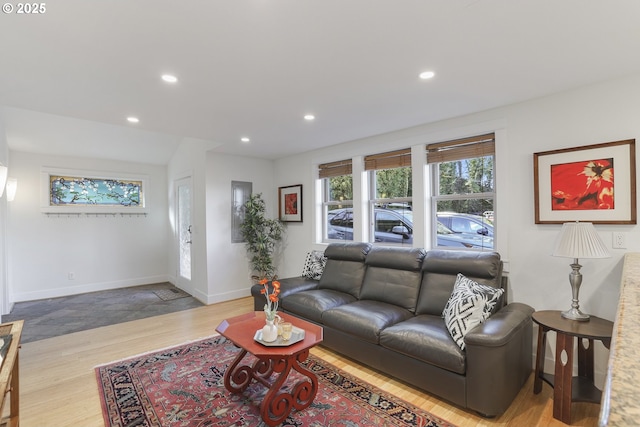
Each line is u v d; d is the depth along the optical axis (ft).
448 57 6.52
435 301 9.30
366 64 6.81
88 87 7.83
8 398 7.18
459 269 9.24
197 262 16.48
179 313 14.07
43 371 8.80
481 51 6.29
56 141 15.80
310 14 5.06
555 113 8.48
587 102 7.99
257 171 17.47
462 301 7.60
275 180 18.03
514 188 9.21
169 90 8.09
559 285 8.45
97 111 9.68
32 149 16.21
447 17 5.17
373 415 6.87
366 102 9.05
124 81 7.51
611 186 7.63
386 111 9.81
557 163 8.40
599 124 7.82
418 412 6.97
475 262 9.00
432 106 9.39
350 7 4.89
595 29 5.52
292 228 16.94
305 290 12.26
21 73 7.02
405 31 5.57
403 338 7.77
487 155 9.97
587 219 7.95
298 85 7.87
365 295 10.96
